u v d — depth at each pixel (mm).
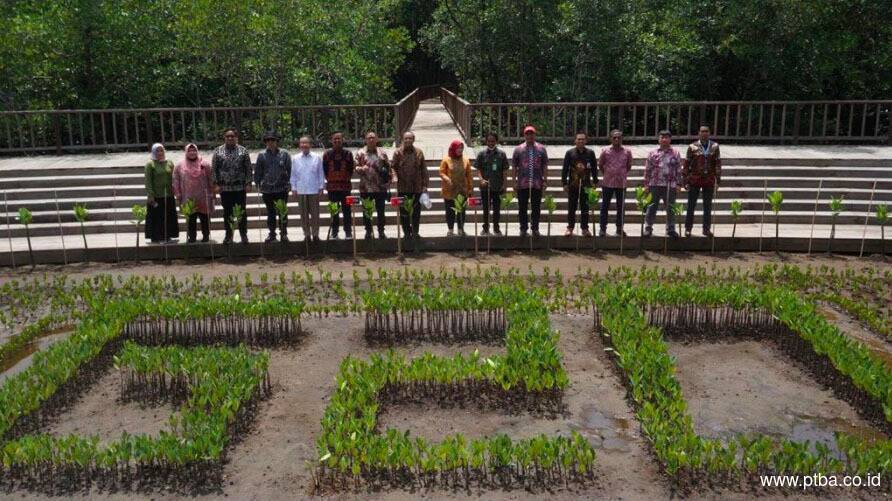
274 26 19578
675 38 21750
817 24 20281
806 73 21016
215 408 6012
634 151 15586
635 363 6535
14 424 5957
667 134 11250
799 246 11516
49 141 19828
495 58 24156
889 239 11383
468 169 11625
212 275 10477
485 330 8195
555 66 23484
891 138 16594
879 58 20172
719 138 16953
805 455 5121
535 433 5945
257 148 17125
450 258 11234
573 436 5578
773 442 5754
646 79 21719
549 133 20750
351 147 16922
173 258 11328
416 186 11398
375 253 11570
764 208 12531
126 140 16406
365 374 6371
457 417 6227
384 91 24484
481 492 5102
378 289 9023
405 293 8375
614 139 11359
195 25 18984
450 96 25422
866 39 20766
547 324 7641
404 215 11523
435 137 18469
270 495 5102
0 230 12180
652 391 6184
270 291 9641
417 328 8305
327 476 5305
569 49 22312
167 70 20656
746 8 19781
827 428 6012
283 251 11492
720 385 6840
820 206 13070
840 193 13312
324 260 11203
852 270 10273
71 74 19734
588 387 6781
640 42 22047
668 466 5141
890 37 20375
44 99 19516
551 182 13969
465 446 5473
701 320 8344
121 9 19500
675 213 11375
